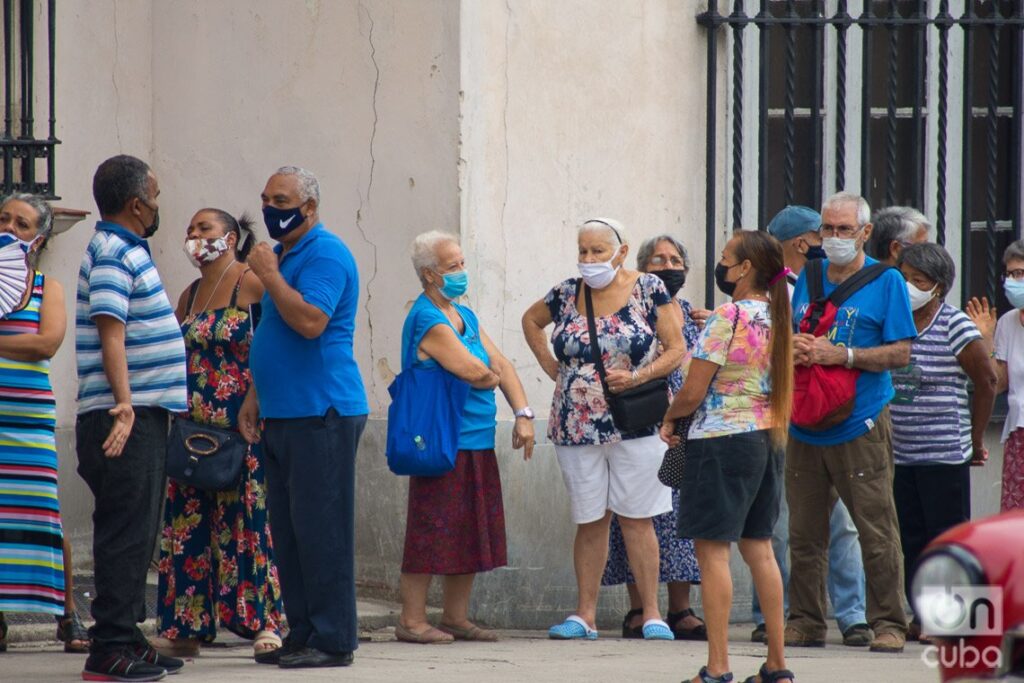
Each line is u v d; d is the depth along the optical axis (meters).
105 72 29.08
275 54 28.86
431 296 24.45
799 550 24.97
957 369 25.95
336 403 20.39
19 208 20.58
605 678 20.45
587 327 24.80
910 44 30.56
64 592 20.73
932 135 30.61
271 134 28.89
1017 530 12.31
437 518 24.44
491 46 27.44
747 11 29.95
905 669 21.77
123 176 19.83
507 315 27.73
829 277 24.66
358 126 28.03
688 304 26.44
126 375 19.34
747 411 18.81
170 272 29.88
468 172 27.12
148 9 29.92
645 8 29.11
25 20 26.69
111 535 19.55
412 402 24.00
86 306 19.81
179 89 29.77
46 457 20.52
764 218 29.22
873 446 24.12
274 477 20.83
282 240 20.59
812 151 29.62
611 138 28.83
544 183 28.12
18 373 20.31
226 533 22.14
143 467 19.59
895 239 26.59
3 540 20.30
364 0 27.92
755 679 19.34
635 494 24.95
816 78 29.41
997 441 30.69
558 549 28.06
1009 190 30.97
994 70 29.91
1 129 27.14
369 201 27.92
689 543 26.17
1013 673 11.82
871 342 24.00
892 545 24.22
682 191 29.59
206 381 22.08
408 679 19.98
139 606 19.80
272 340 20.48
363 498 27.81
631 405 24.34
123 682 19.39
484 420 24.73
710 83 29.33
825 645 25.30
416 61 27.41
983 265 31.11
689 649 24.25
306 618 21.06
